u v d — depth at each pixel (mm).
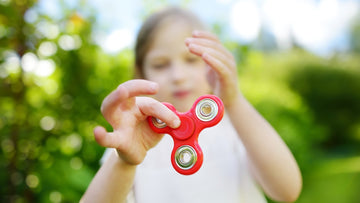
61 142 837
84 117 885
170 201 538
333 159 2945
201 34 465
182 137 341
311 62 4012
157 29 592
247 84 1729
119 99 321
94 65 920
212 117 339
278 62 4102
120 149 336
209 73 489
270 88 1882
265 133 452
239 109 451
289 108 1843
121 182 365
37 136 811
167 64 584
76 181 755
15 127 771
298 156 1726
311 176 1982
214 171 546
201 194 538
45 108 841
